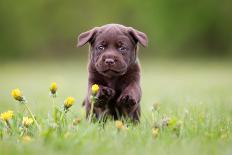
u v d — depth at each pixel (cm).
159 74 2652
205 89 1744
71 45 4266
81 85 1948
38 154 527
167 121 684
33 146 556
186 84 2016
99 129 687
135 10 4116
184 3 3906
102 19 4238
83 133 622
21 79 2348
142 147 575
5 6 4072
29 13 4144
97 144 571
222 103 1095
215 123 745
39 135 615
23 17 4122
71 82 2120
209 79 2300
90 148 552
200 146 579
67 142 570
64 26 4244
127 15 4169
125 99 749
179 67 3189
